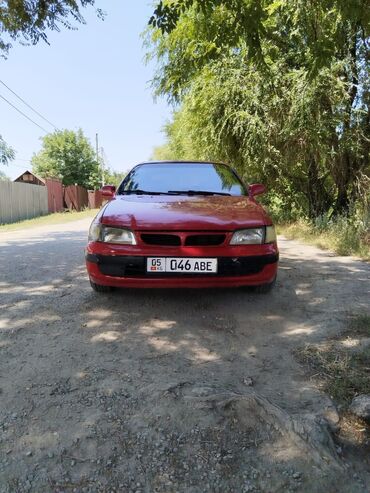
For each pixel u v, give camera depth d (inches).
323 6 182.5
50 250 292.8
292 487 68.3
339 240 282.2
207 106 378.0
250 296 164.9
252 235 141.2
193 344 121.1
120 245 138.5
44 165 1624.0
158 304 155.1
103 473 70.6
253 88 350.3
